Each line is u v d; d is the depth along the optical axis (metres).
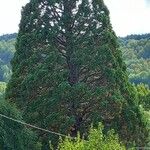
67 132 41.31
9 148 36.69
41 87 43.34
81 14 45.69
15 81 44.81
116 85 43.22
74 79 44.03
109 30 45.88
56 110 42.03
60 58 44.00
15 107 39.75
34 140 38.81
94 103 42.34
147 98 97.06
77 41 45.03
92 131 27.50
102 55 43.84
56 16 45.97
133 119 42.94
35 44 45.22
